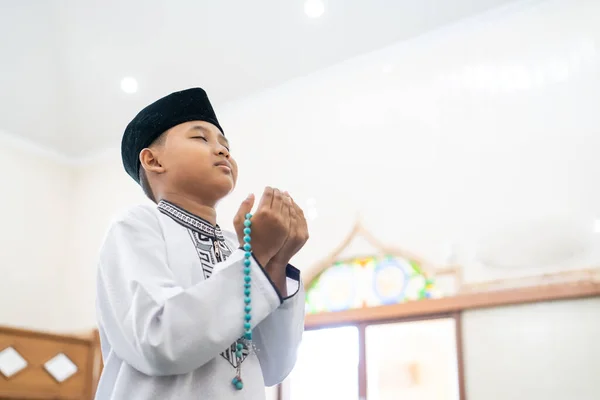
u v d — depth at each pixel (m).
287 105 5.88
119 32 5.79
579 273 4.07
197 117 1.22
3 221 6.36
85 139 6.82
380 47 5.50
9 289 6.21
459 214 4.68
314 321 4.99
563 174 4.37
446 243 4.64
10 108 6.32
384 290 4.79
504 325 4.24
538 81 4.70
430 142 5.02
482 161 4.72
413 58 5.34
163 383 0.94
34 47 5.92
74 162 7.11
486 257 4.45
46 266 6.58
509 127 4.70
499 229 4.46
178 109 1.21
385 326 4.71
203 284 0.92
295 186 5.55
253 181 5.80
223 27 5.60
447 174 4.84
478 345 4.29
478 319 4.34
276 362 1.13
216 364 0.98
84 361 4.58
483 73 4.96
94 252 6.61
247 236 0.98
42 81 6.21
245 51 5.73
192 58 5.87
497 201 4.55
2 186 6.44
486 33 5.05
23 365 4.23
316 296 5.09
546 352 4.05
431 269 4.63
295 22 5.45
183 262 1.04
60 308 6.55
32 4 5.61
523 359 4.11
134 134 1.23
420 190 4.91
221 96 6.15
